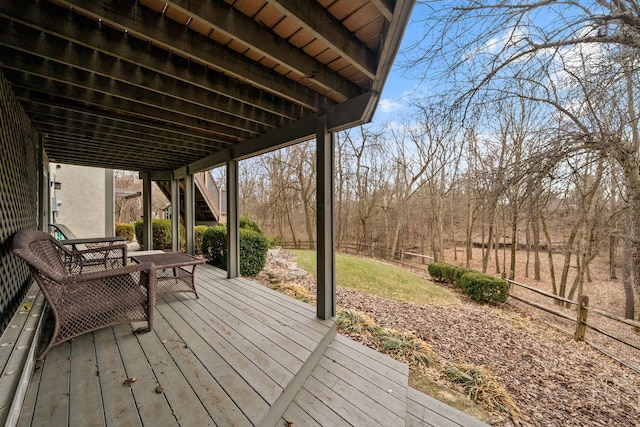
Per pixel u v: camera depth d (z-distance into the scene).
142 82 2.20
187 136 3.99
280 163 13.87
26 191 2.81
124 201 21.42
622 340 3.85
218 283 3.98
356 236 15.50
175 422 1.32
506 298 5.93
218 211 9.65
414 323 4.46
